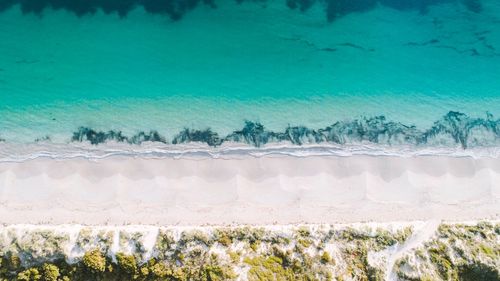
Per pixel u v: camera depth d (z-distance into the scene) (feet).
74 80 75.10
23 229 63.72
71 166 69.97
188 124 73.97
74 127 72.54
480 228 66.69
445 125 75.77
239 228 65.41
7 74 74.38
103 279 62.44
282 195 69.00
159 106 74.84
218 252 63.31
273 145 73.05
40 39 76.69
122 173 69.82
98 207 67.05
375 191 70.03
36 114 72.84
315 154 72.74
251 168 71.36
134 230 64.39
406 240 65.41
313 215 67.67
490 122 76.28
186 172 70.54
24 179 68.44
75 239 63.10
